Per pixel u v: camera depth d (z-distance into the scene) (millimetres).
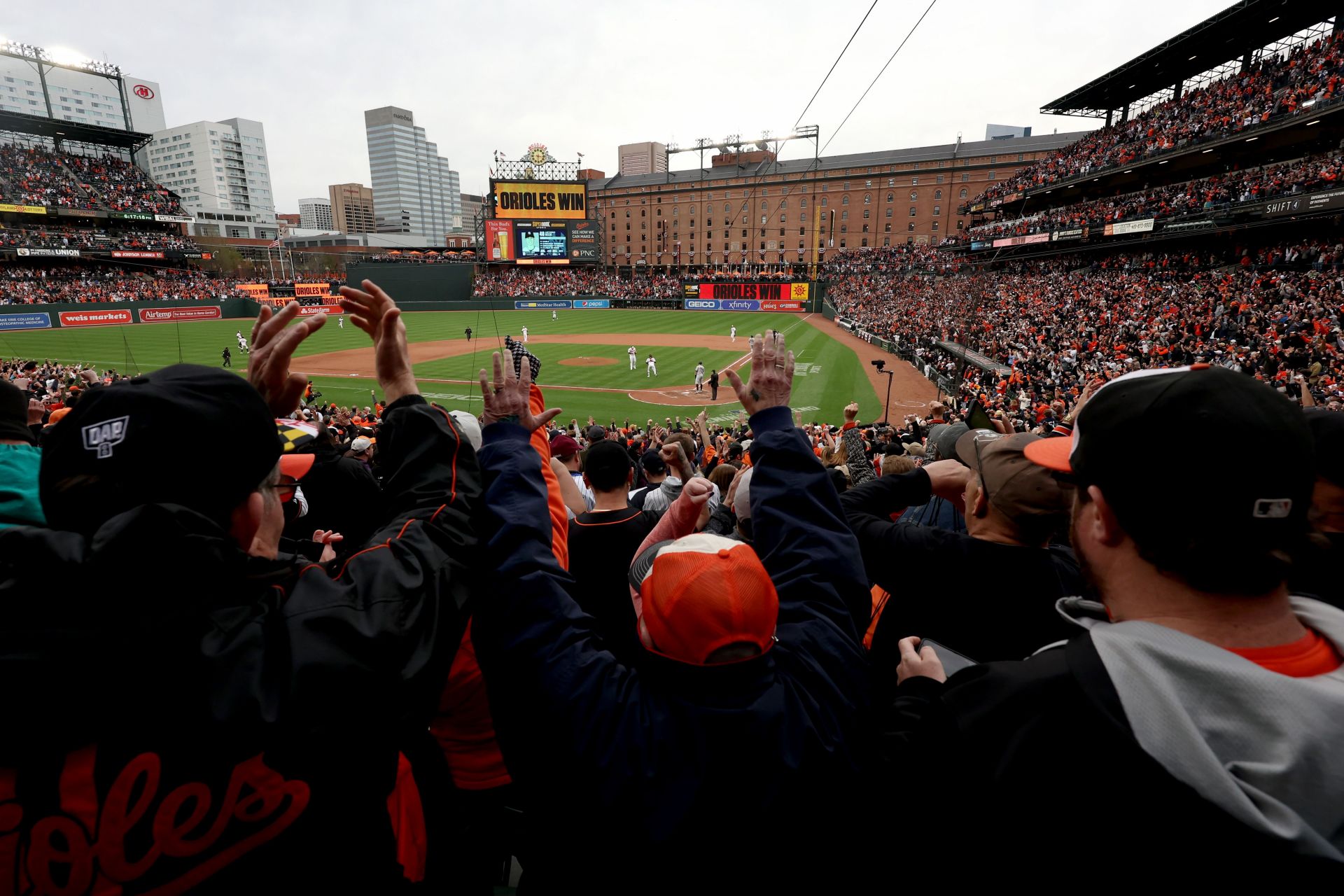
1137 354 23812
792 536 1721
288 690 1084
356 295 1785
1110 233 37312
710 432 18406
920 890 1145
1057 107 53688
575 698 1354
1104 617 1197
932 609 2066
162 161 157625
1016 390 22062
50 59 64438
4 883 996
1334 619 1021
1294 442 882
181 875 1080
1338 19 34562
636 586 1668
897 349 36750
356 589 1272
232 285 70500
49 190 61531
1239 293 27906
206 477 1107
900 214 91250
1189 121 38531
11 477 1502
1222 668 875
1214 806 821
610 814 1281
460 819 1954
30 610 922
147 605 978
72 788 985
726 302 70000
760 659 1306
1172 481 903
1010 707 1031
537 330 53719
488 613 1520
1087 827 913
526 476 1716
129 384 1149
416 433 1655
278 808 1136
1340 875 783
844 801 1358
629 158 183250
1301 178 27781
